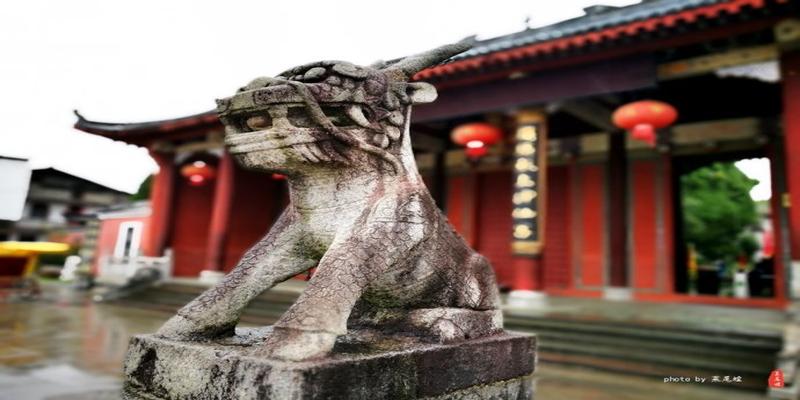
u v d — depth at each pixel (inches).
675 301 478.0
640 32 333.7
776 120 454.9
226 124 93.8
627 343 307.7
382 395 78.2
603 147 550.0
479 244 618.5
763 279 544.4
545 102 403.5
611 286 516.4
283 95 85.2
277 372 67.5
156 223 710.5
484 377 102.8
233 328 97.2
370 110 98.5
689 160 525.0
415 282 101.2
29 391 196.5
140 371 86.9
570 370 282.7
